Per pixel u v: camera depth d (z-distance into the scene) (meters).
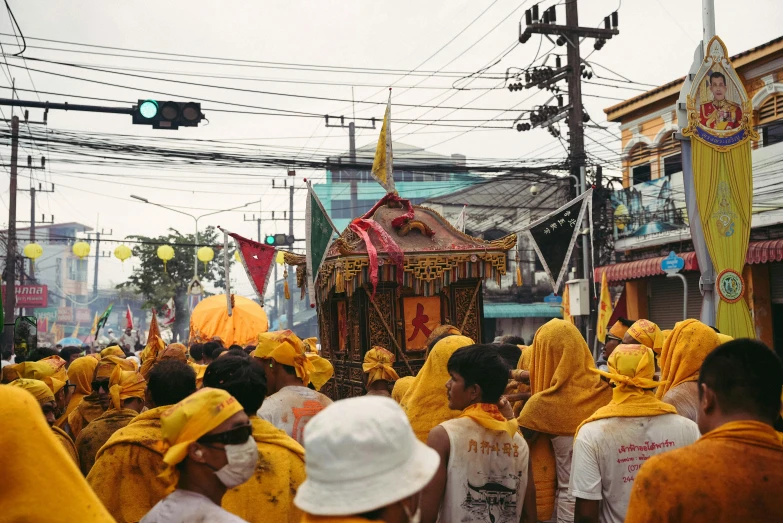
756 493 2.42
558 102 20.81
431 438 3.62
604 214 21.31
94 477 3.88
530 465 3.83
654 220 21.19
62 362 7.13
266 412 4.46
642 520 2.56
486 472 3.58
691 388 4.71
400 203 8.24
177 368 4.34
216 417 2.70
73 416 6.38
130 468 3.87
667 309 21.31
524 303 29.98
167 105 13.14
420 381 4.65
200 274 37.34
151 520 2.73
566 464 4.98
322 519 2.02
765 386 2.58
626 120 23.28
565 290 19.12
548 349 5.16
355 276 7.40
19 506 1.95
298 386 4.68
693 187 9.62
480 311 8.08
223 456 2.71
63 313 61.56
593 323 19.02
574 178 19.80
